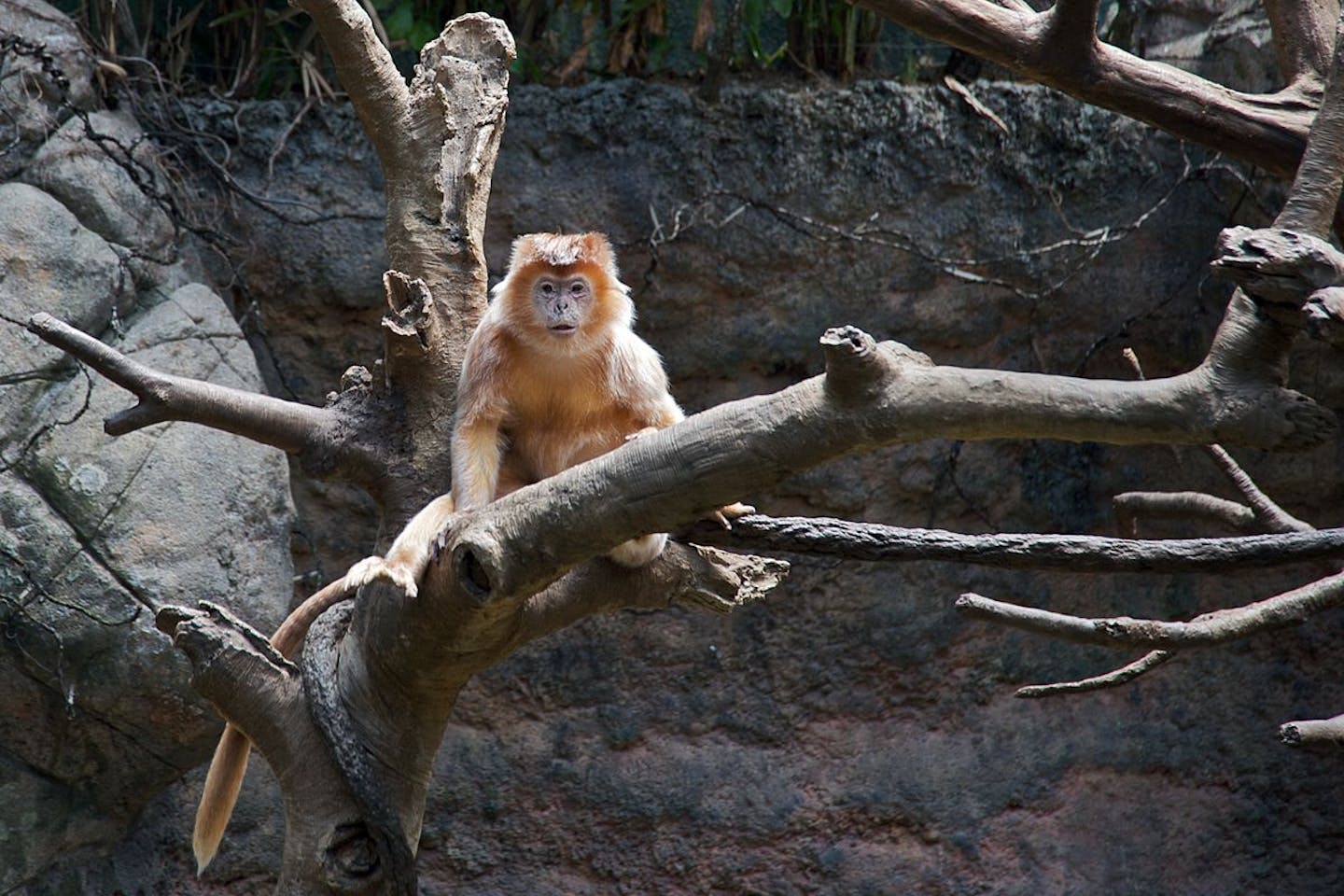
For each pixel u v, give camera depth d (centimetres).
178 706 1027
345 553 1206
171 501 1026
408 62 1367
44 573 992
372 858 658
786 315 1250
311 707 660
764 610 1245
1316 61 816
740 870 1219
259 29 1262
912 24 809
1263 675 1300
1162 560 559
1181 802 1279
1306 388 1266
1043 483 1280
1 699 1017
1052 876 1243
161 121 1180
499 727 1212
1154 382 474
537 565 560
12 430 1002
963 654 1266
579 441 730
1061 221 1275
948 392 485
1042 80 818
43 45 1080
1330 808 1290
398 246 730
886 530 598
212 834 716
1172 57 1326
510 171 1220
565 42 1355
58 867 1083
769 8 1414
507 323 712
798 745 1247
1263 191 1266
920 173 1261
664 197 1234
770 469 520
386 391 714
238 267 1184
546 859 1204
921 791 1242
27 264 1035
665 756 1227
